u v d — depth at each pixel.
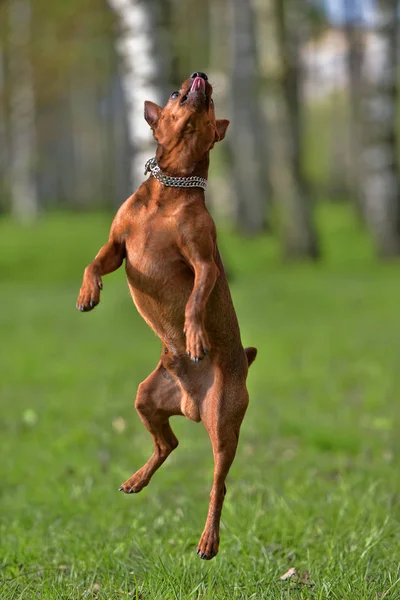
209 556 4.84
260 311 21.31
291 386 13.43
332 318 20.31
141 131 21.48
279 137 31.80
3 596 5.56
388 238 31.81
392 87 30.78
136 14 21.22
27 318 20.92
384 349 16.34
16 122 50.53
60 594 5.52
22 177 50.78
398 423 11.01
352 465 9.07
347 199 70.25
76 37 42.22
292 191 31.95
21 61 46.16
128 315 20.30
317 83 59.91
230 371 4.93
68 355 16.12
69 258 33.75
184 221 4.70
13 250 35.25
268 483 8.27
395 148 31.55
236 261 32.44
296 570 6.11
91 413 11.70
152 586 5.54
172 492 8.36
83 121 70.94
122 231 4.84
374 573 5.80
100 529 7.14
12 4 41.66
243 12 37.69
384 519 7.04
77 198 74.38
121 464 9.30
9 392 13.15
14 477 8.91
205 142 4.76
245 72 39.03
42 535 7.12
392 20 30.47
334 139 72.31
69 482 8.65
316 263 31.55
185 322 4.50
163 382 5.11
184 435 10.66
